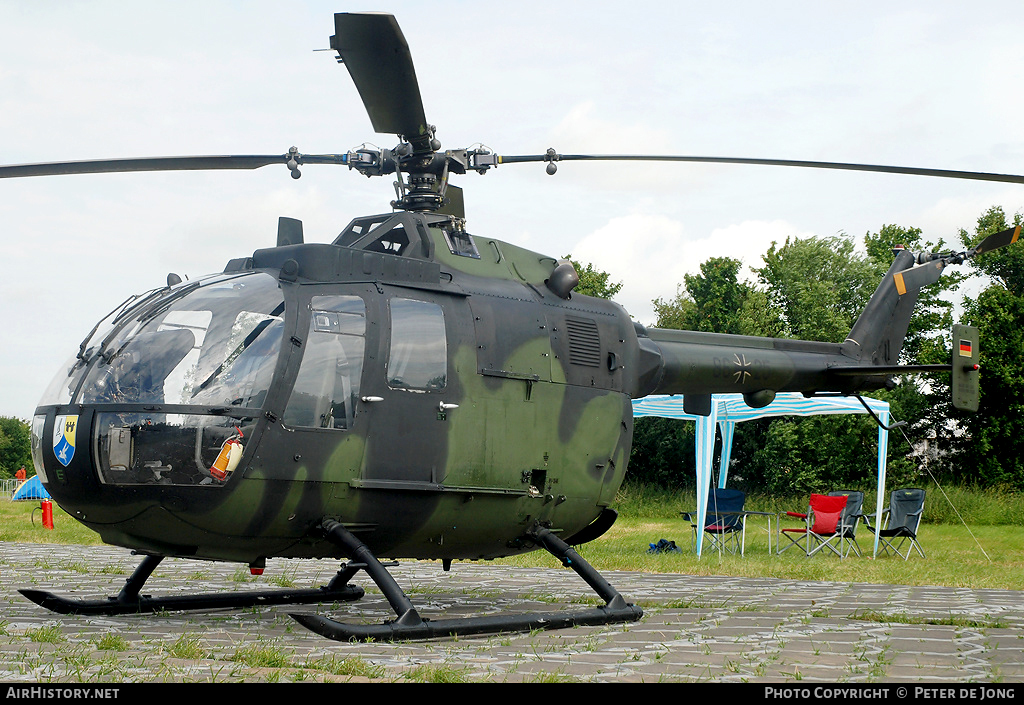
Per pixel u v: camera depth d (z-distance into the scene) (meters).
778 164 8.99
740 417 18.03
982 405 39.31
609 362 9.15
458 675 5.13
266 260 7.63
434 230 8.36
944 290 43.84
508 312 8.37
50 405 7.01
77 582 10.91
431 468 7.61
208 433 6.58
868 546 19.16
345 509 7.23
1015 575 13.51
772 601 10.03
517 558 16.41
